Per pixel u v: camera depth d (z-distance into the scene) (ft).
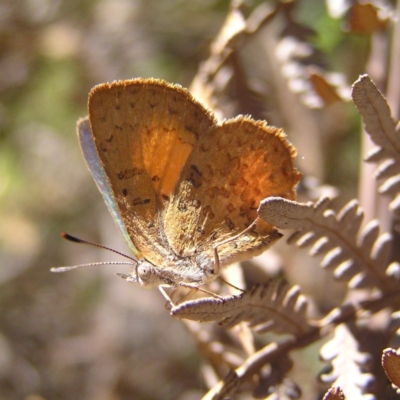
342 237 0.30
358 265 0.30
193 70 0.49
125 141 0.33
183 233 0.34
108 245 0.50
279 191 0.32
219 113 0.36
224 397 0.29
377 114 0.29
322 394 0.29
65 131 0.52
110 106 0.32
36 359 0.49
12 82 0.51
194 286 0.33
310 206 0.29
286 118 0.42
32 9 0.51
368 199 0.33
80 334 0.49
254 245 0.32
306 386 0.39
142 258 0.35
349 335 0.29
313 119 0.42
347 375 0.29
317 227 0.29
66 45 0.51
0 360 0.48
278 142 0.32
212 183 0.33
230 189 0.33
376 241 0.30
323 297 0.40
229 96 0.36
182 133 0.33
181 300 0.34
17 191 0.52
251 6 0.41
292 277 0.40
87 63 0.50
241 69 0.36
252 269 0.36
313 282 0.40
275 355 0.29
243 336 0.31
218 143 0.33
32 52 0.51
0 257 0.52
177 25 0.50
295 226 0.29
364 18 0.35
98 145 0.32
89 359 0.48
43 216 0.53
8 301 0.50
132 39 0.50
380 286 0.30
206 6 0.50
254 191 0.33
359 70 0.40
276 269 0.35
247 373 0.29
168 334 0.48
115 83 0.32
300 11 0.41
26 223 0.52
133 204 0.33
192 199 0.33
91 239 0.52
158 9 0.50
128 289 0.49
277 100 0.42
